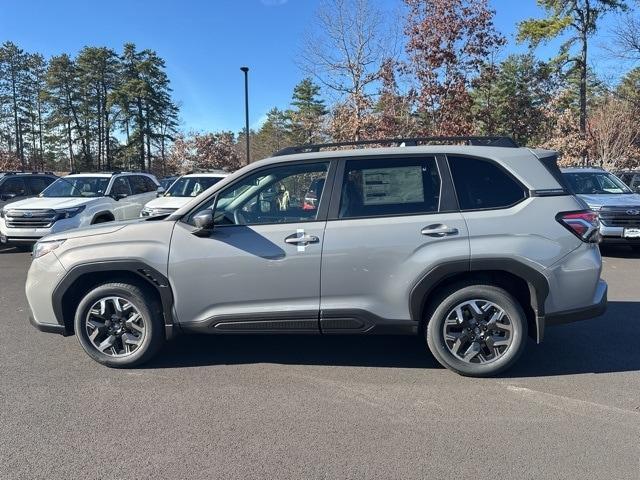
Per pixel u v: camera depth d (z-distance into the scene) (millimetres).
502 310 4457
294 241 4477
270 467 3227
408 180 4566
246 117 25844
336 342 5582
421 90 18516
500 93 26000
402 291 4445
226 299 4594
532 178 4500
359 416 3891
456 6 17953
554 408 3994
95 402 4145
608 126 30312
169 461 3303
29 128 68312
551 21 29938
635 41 27078
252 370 4809
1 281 9078
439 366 4867
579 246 4426
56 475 3156
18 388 4414
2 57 65875
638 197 11297
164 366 4918
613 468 3189
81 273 4684
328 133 23844
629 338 5609
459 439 3541
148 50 64812
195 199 4730
